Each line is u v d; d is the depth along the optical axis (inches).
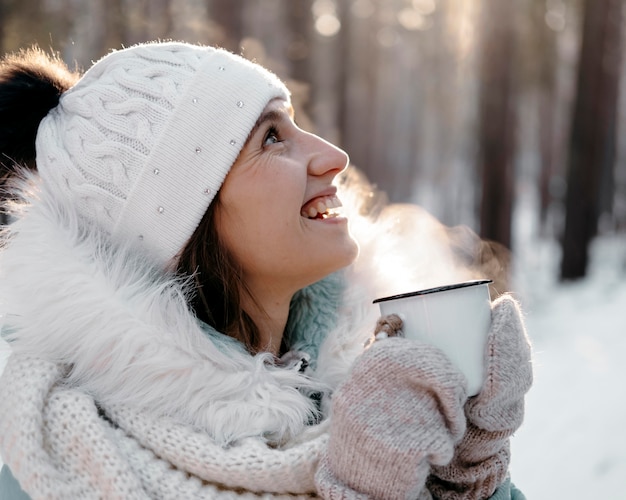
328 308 57.4
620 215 650.8
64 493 43.9
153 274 50.6
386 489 42.1
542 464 159.9
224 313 52.0
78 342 47.3
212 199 50.2
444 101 684.7
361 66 852.6
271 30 663.8
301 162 51.0
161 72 50.8
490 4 413.1
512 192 424.2
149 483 45.6
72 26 309.1
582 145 440.8
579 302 374.3
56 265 47.8
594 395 199.9
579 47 439.8
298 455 46.0
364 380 43.0
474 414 44.9
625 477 145.6
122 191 50.4
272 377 49.7
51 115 54.3
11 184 53.6
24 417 45.4
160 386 47.2
